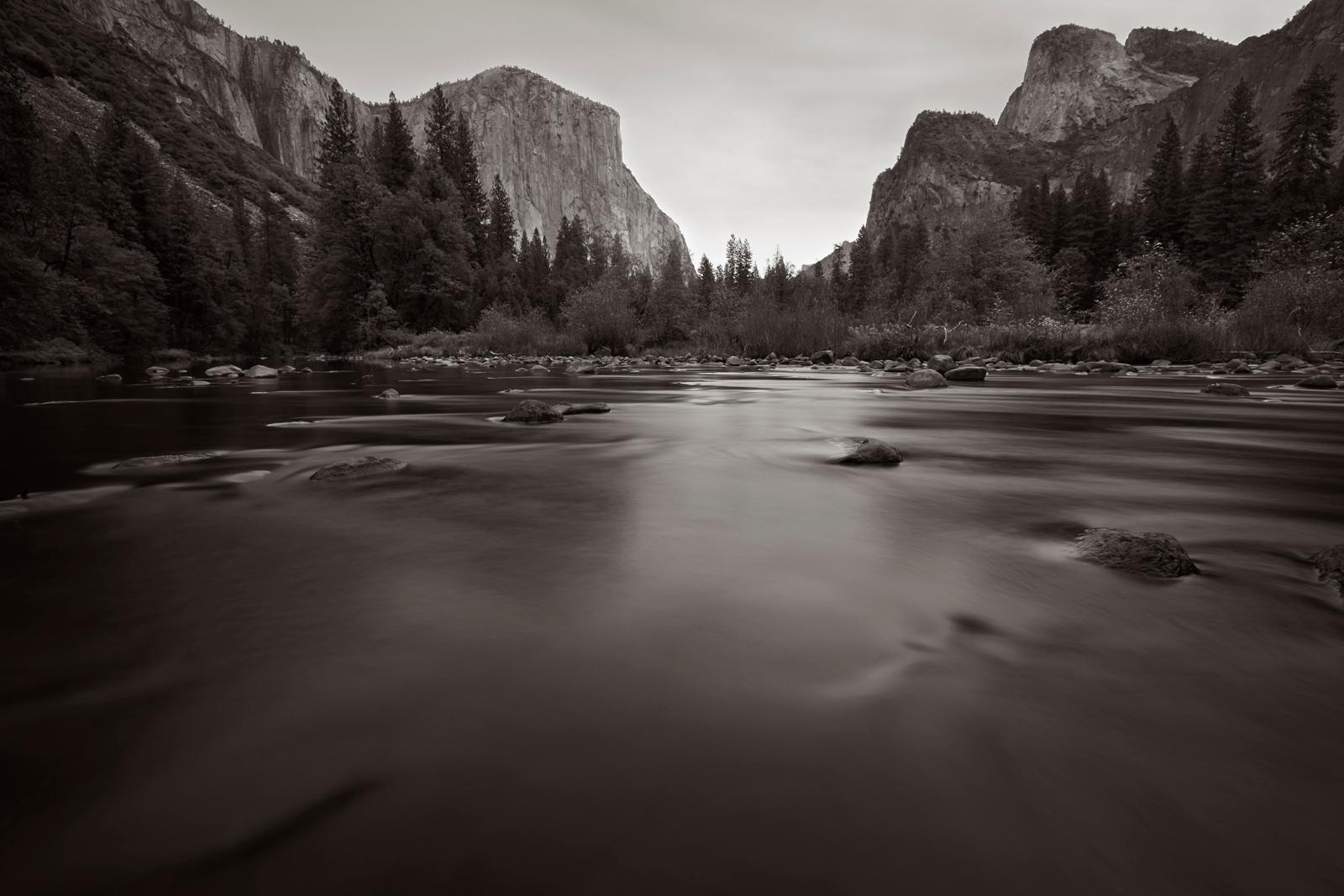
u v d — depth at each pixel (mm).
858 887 897
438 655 1592
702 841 977
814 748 1221
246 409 8703
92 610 1877
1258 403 9711
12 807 1046
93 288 34812
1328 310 21969
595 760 1171
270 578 2158
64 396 11008
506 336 33344
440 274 42312
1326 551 2385
